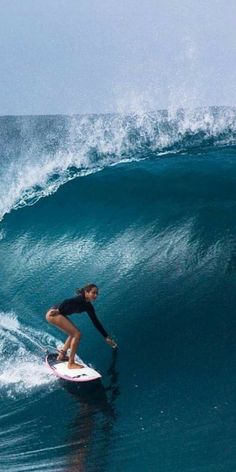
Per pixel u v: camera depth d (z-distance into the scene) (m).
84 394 8.92
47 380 9.41
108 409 8.46
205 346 9.38
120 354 9.70
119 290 11.23
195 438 7.53
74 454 7.54
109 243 12.31
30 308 11.54
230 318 9.83
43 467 7.29
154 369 9.18
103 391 8.91
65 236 12.96
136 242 12.03
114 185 13.38
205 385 8.57
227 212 11.61
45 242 13.08
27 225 13.65
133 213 12.62
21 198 14.34
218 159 13.68
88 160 14.84
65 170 14.70
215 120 15.59
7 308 11.66
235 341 9.31
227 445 7.29
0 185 14.78
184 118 15.63
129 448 7.55
